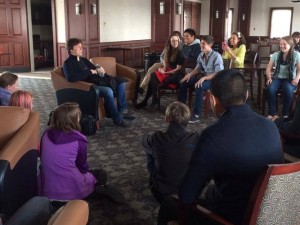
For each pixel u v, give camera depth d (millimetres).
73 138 2334
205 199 1724
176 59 5223
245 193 1449
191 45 5457
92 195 2617
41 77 8602
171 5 10820
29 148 2348
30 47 9648
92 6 8609
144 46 10797
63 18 8906
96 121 4184
